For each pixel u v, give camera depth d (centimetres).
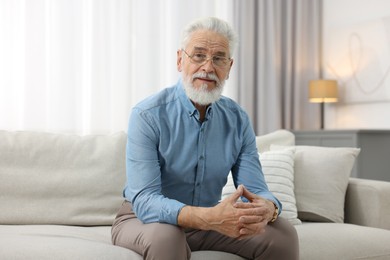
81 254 175
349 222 268
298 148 281
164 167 200
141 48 418
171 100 204
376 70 462
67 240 191
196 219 177
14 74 370
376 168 427
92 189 245
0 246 179
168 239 173
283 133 303
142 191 188
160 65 425
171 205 179
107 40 399
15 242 184
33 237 197
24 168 241
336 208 260
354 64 481
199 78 195
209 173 204
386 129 431
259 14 473
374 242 222
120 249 183
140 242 178
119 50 406
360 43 475
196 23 197
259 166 214
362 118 479
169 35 429
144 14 418
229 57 199
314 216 260
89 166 248
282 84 496
